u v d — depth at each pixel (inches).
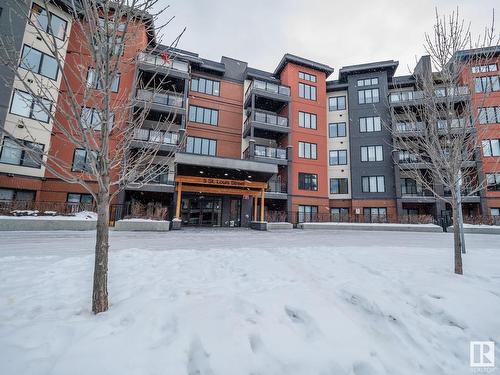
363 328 119.3
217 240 415.2
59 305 122.9
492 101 741.9
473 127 215.6
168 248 310.3
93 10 113.0
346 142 994.1
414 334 116.9
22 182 550.0
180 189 640.4
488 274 199.6
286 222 811.4
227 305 123.6
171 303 122.6
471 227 685.9
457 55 219.5
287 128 876.6
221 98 917.8
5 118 508.4
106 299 118.2
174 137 672.4
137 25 130.0
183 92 781.3
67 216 498.9
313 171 909.2
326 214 866.1
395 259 254.4
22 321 104.6
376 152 931.3
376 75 981.8
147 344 90.7
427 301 143.8
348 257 261.9
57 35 582.9
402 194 888.9
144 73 677.9
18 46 300.2
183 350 88.4
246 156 877.2
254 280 171.6
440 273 197.0
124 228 537.6
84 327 99.1
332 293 152.8
